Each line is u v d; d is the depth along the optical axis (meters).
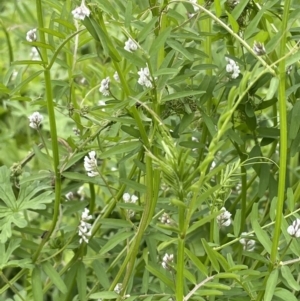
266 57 0.40
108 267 0.48
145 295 0.43
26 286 0.54
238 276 0.40
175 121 0.49
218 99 0.48
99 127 0.46
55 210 0.45
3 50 0.69
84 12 0.40
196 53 0.45
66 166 0.45
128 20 0.41
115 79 0.53
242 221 0.48
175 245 0.48
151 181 0.41
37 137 0.66
